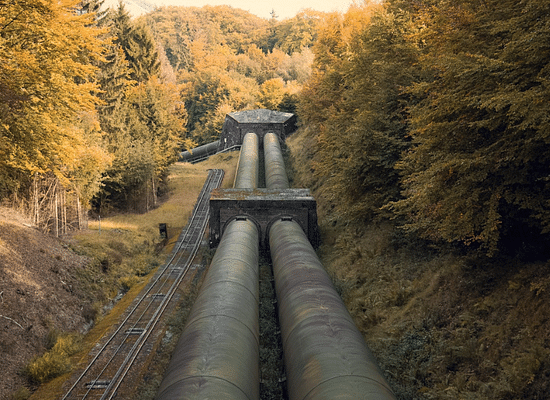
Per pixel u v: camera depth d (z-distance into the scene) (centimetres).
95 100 2342
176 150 6044
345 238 2617
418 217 1677
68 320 2066
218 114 10362
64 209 3141
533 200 1152
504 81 1077
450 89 1206
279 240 2248
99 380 1605
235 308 1254
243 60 15725
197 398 786
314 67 4944
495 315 1246
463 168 1143
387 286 1855
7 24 1830
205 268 2964
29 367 1630
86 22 2145
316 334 1062
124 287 2698
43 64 1952
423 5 2177
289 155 6116
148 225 4044
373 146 2192
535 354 1009
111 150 4216
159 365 1716
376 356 1435
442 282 1565
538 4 1006
